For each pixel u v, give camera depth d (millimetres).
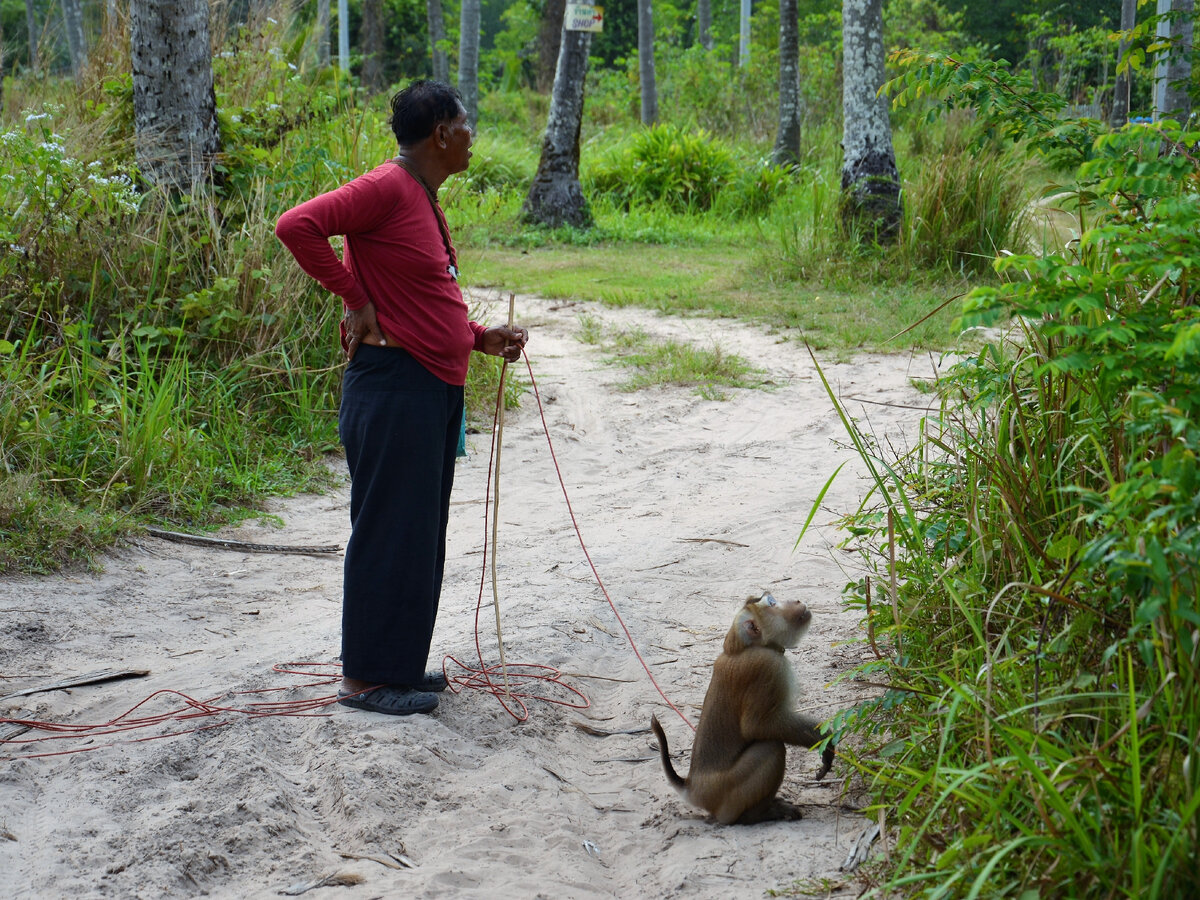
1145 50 4516
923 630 3637
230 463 7035
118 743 3656
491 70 43562
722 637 4906
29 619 4758
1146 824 2320
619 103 31047
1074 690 2867
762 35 37125
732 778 3273
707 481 7320
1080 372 3088
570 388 9648
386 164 3771
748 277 13930
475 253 15234
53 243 7262
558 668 4520
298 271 8000
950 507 3953
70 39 22359
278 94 9445
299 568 5820
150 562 5676
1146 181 2996
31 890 2840
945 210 13086
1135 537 2518
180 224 7711
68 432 6352
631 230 18359
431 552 3893
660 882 3000
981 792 2740
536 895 2920
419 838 3197
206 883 2951
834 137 23203
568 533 6430
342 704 3951
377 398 3764
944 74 4059
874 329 11062
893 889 2734
